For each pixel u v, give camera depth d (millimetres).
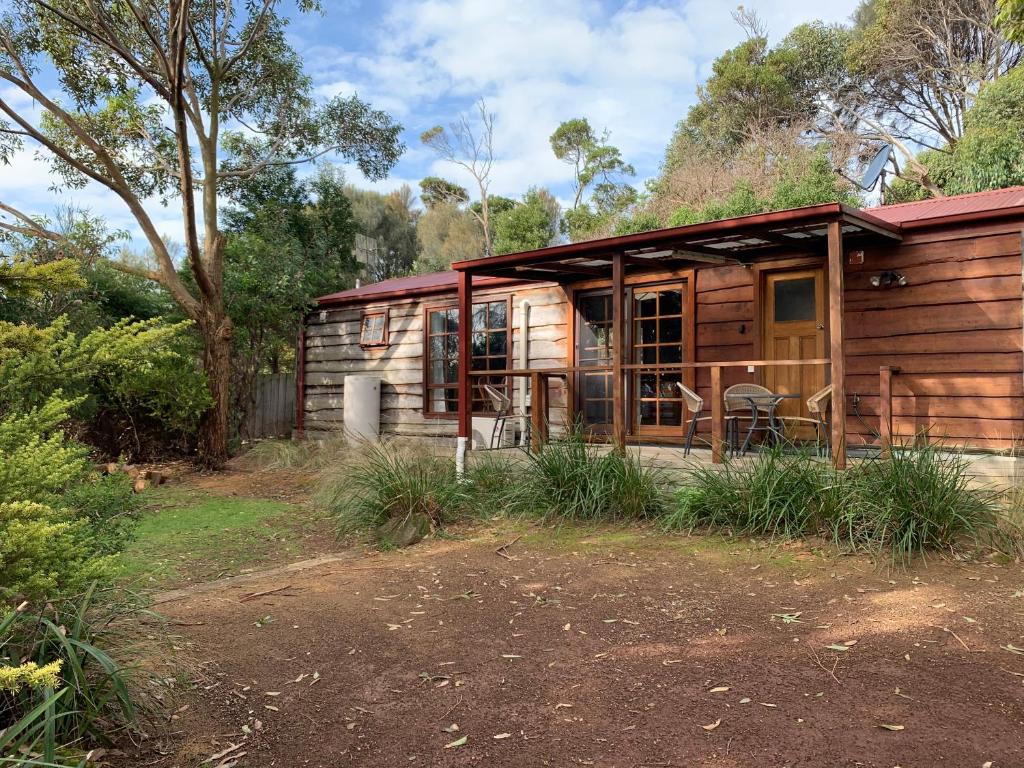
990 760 2373
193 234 10711
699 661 3314
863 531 5125
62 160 12453
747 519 5637
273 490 9305
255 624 3967
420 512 6418
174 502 8414
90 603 3062
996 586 4250
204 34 12188
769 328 8289
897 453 5520
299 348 13812
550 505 6488
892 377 7258
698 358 8805
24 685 2393
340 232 19734
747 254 8344
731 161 24812
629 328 9445
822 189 17719
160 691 2955
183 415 11117
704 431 8742
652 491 6398
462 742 2631
